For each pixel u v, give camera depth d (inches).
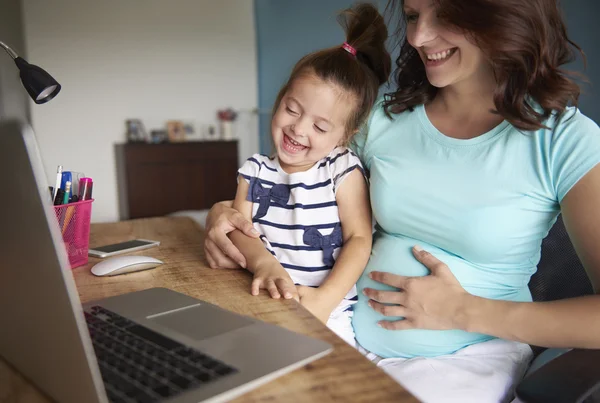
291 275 44.1
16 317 20.9
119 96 171.8
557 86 35.7
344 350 24.6
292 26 166.4
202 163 175.8
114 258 39.1
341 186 44.1
